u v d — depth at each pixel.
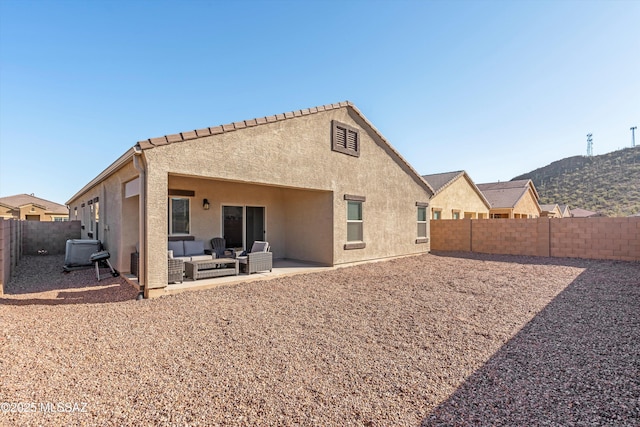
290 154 10.26
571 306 6.82
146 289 7.42
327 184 11.59
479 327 5.57
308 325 5.67
